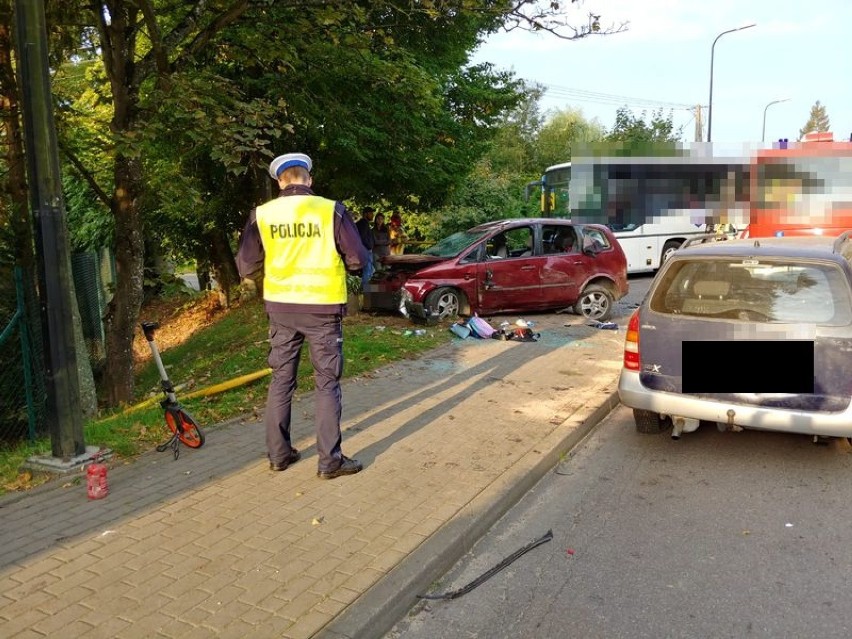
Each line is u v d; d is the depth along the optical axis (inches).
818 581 138.6
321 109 456.8
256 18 338.6
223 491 174.2
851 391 182.2
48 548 145.4
